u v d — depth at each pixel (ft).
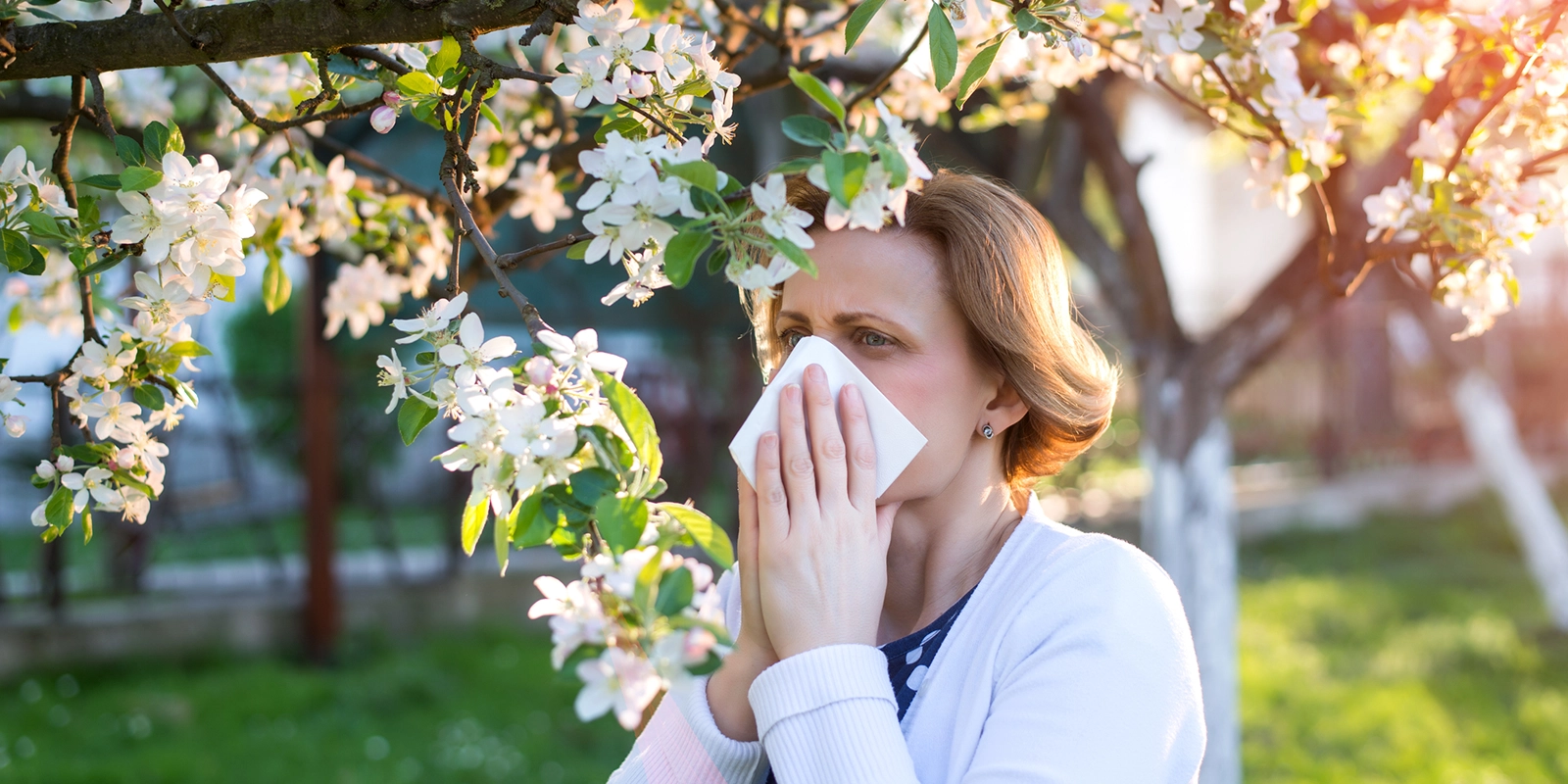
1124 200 9.96
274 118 5.50
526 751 15.70
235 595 20.36
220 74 5.48
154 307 3.82
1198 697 3.38
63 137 3.79
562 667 2.50
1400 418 32.45
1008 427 4.07
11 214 3.66
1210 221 45.55
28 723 16.10
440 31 3.48
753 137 15.90
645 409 2.65
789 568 3.28
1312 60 5.61
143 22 3.66
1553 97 4.35
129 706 16.88
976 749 3.42
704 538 2.63
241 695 17.57
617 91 3.52
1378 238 5.12
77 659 18.56
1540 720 15.56
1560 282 31.99
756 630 3.50
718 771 3.45
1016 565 3.70
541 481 2.68
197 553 24.61
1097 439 4.00
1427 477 30.71
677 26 3.60
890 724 3.12
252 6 3.58
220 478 24.47
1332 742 14.99
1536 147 4.70
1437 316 19.88
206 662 19.33
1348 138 7.15
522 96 6.03
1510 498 20.17
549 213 6.17
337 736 16.16
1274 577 24.35
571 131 6.12
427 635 21.18
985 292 3.59
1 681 17.90
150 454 3.94
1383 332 31.78
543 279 19.79
